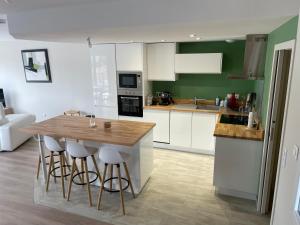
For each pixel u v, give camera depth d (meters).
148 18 2.33
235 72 4.61
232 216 2.83
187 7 2.18
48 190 3.38
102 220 2.77
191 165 4.13
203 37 3.58
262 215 2.85
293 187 1.64
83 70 5.76
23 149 4.95
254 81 4.46
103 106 5.18
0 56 6.57
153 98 5.12
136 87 4.76
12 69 6.57
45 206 3.04
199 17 2.16
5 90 6.75
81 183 3.36
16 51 6.34
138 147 3.07
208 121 4.37
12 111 6.70
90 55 5.05
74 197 3.21
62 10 2.66
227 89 4.75
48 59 6.04
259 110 3.68
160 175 3.79
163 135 4.79
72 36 3.20
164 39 3.86
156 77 4.82
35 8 2.69
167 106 4.79
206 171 3.92
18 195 3.28
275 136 2.69
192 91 5.02
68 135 2.93
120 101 4.97
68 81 6.00
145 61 4.72
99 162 3.32
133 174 3.20
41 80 6.27
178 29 2.58
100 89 5.10
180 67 4.58
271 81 2.55
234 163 3.04
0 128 4.68
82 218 2.81
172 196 3.23
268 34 3.22
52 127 3.29
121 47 4.66
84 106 6.02
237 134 2.98
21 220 2.79
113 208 2.98
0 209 2.99
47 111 6.52
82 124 3.44
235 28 2.57
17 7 2.62
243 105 4.49
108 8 2.46
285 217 1.78
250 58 3.46
